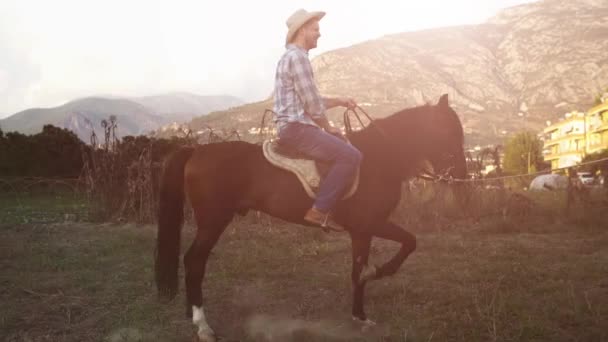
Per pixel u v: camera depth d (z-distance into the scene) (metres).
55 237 9.48
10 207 16.12
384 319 4.63
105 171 12.45
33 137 33.53
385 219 4.52
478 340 4.02
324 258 7.37
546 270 6.24
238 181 4.39
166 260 4.49
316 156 4.29
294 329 4.37
